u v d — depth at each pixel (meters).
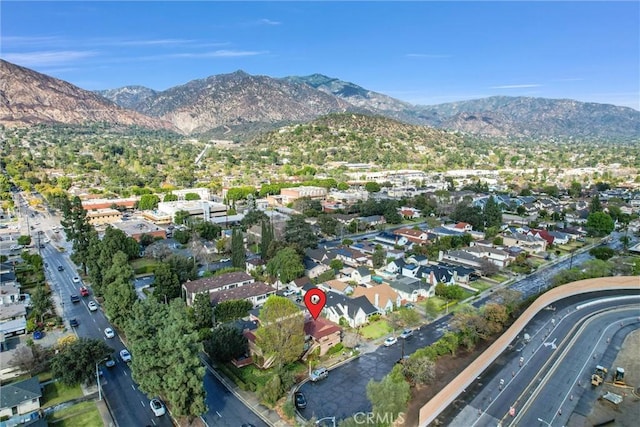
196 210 165.50
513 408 52.91
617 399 54.84
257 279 95.75
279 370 55.59
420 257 110.19
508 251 117.38
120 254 79.12
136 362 49.56
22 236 128.12
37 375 59.19
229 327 63.16
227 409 51.94
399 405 46.97
